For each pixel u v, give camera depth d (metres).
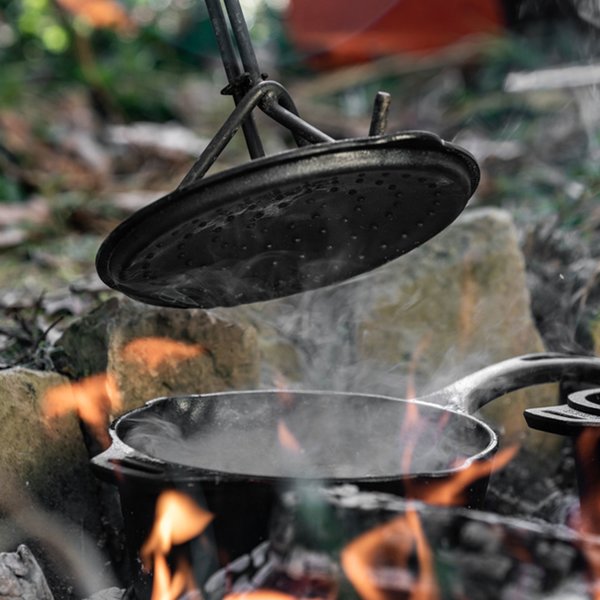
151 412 1.79
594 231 3.30
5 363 2.30
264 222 1.61
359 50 7.50
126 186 5.77
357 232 1.74
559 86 5.51
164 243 1.56
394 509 1.33
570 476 2.59
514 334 2.71
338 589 1.38
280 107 1.61
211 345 2.21
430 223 1.78
